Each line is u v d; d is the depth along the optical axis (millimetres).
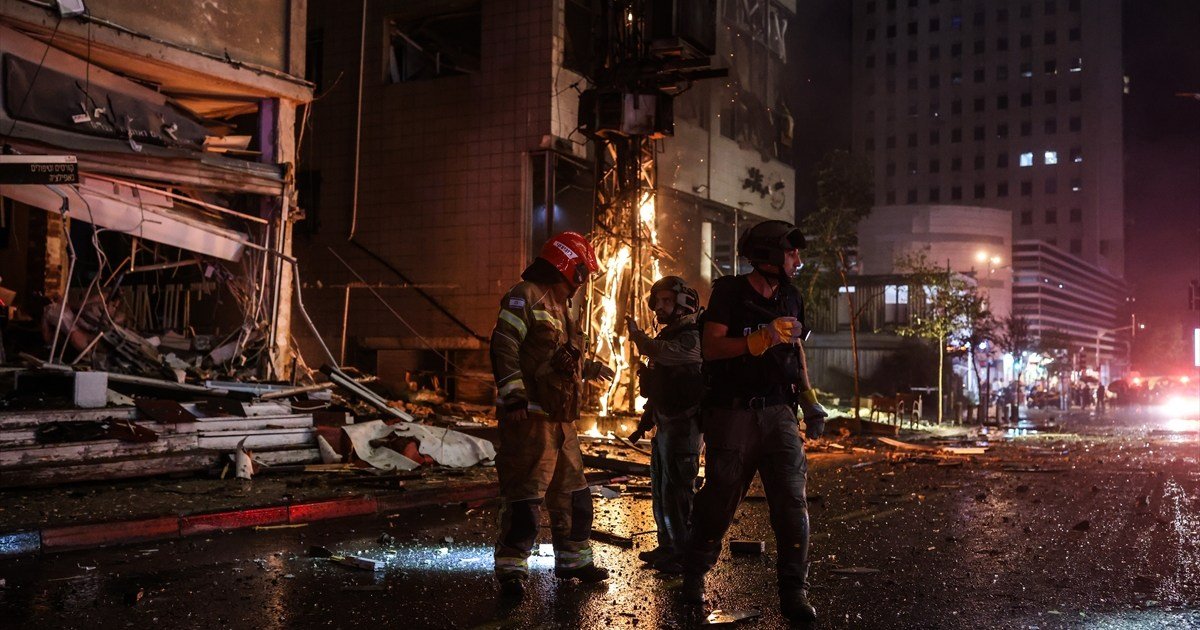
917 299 37469
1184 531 7402
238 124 16234
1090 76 100438
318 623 4371
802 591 4559
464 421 15219
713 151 25344
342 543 6547
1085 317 83875
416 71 22109
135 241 12344
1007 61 103562
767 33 28406
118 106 11758
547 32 19906
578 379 5152
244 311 13586
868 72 109562
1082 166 100500
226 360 12836
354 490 8570
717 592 5086
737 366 4594
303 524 7402
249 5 13570
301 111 22172
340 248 21672
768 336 4422
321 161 21938
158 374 11078
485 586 5156
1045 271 73062
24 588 5031
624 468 11078
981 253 65688
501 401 4957
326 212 21828
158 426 9336
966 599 4980
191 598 4828
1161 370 103438
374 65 21531
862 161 39438
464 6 20828
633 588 5141
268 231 13617
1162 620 4570
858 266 42938
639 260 16812
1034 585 5336
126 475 8727
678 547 5484
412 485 9047
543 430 5039
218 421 9898
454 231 20578
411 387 19781
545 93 19875
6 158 9758
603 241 17406
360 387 12227
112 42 11734
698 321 5129
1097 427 27734
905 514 8344
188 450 9375
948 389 37938
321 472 9758
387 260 21203
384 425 11109
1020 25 103188
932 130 106375
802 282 37406
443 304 20594
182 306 18547
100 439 8734
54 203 10938
